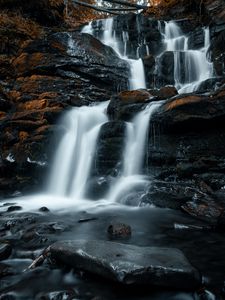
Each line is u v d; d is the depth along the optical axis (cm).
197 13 1869
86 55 1388
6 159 1009
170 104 881
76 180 948
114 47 1736
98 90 1316
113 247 404
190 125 861
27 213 686
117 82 1375
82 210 720
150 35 1744
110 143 922
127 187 795
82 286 359
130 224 595
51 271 395
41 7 1812
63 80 1305
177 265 360
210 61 1457
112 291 346
